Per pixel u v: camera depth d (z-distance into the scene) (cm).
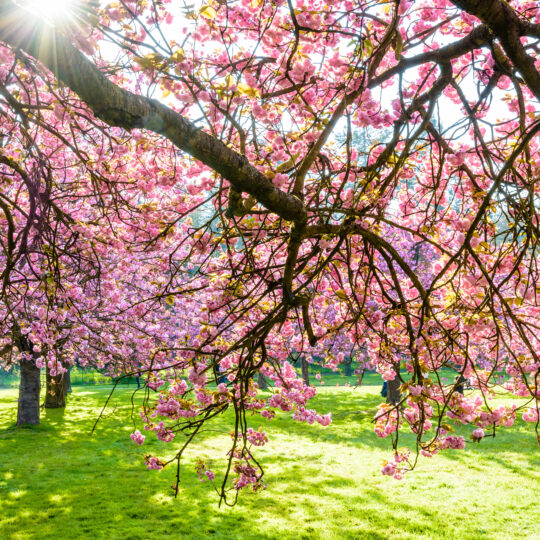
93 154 799
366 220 403
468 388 462
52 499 923
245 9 400
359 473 1102
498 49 338
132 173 643
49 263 528
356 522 830
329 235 329
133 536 771
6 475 1054
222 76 409
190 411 427
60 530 788
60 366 1012
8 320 983
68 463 1153
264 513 872
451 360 437
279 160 378
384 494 962
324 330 507
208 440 1404
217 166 255
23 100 486
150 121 224
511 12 258
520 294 426
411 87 534
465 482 1016
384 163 404
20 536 764
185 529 801
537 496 927
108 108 212
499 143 527
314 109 429
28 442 1333
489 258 437
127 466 1137
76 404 1978
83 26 250
